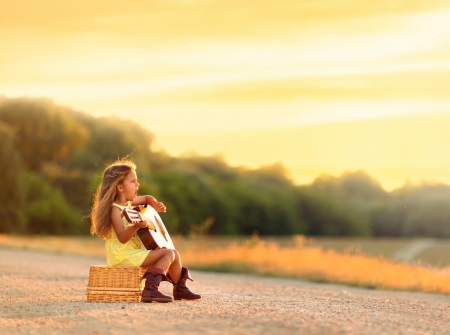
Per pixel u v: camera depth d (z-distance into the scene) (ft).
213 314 21.53
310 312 23.49
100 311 22.31
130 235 25.20
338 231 328.49
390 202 326.65
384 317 23.71
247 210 310.45
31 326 19.95
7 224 208.23
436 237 314.96
